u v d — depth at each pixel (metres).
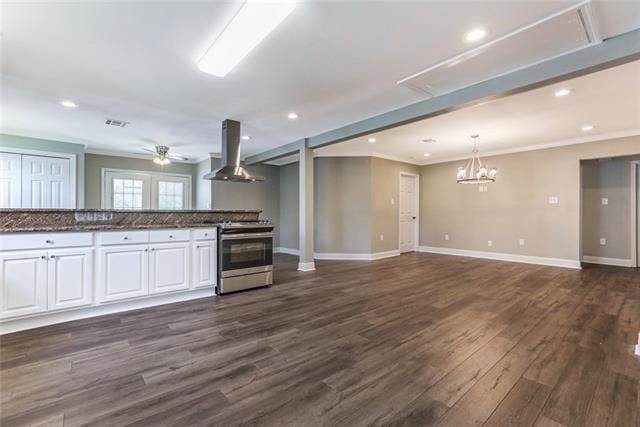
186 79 2.87
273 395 1.67
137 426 1.43
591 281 4.35
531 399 1.64
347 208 6.50
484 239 6.55
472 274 4.82
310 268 5.17
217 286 3.67
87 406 1.57
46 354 2.12
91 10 1.87
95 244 2.84
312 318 2.86
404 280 4.42
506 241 6.21
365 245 6.45
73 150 5.35
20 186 4.85
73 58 2.49
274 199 7.58
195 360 2.05
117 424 1.44
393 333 2.52
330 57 2.46
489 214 6.47
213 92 3.18
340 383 1.79
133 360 2.04
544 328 2.62
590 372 1.91
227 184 6.77
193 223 3.71
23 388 1.71
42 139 5.03
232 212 4.18
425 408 1.56
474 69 2.65
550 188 5.64
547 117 3.96
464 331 2.56
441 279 4.48
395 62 2.54
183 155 6.65
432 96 3.27
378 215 6.60
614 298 3.51
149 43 2.26
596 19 1.97
